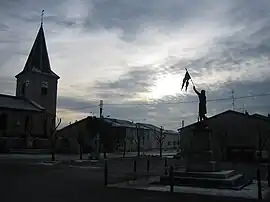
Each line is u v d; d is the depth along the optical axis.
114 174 22.80
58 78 71.31
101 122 67.31
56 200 11.55
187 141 50.62
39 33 71.75
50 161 35.75
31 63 68.56
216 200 12.09
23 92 67.88
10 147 51.09
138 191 14.06
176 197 12.59
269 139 43.38
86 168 28.44
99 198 12.09
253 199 12.48
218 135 46.25
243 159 44.31
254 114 52.03
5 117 57.56
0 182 16.81
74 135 65.38
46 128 64.50
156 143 94.12
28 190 13.98
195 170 17.28
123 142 74.44
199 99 18.69
